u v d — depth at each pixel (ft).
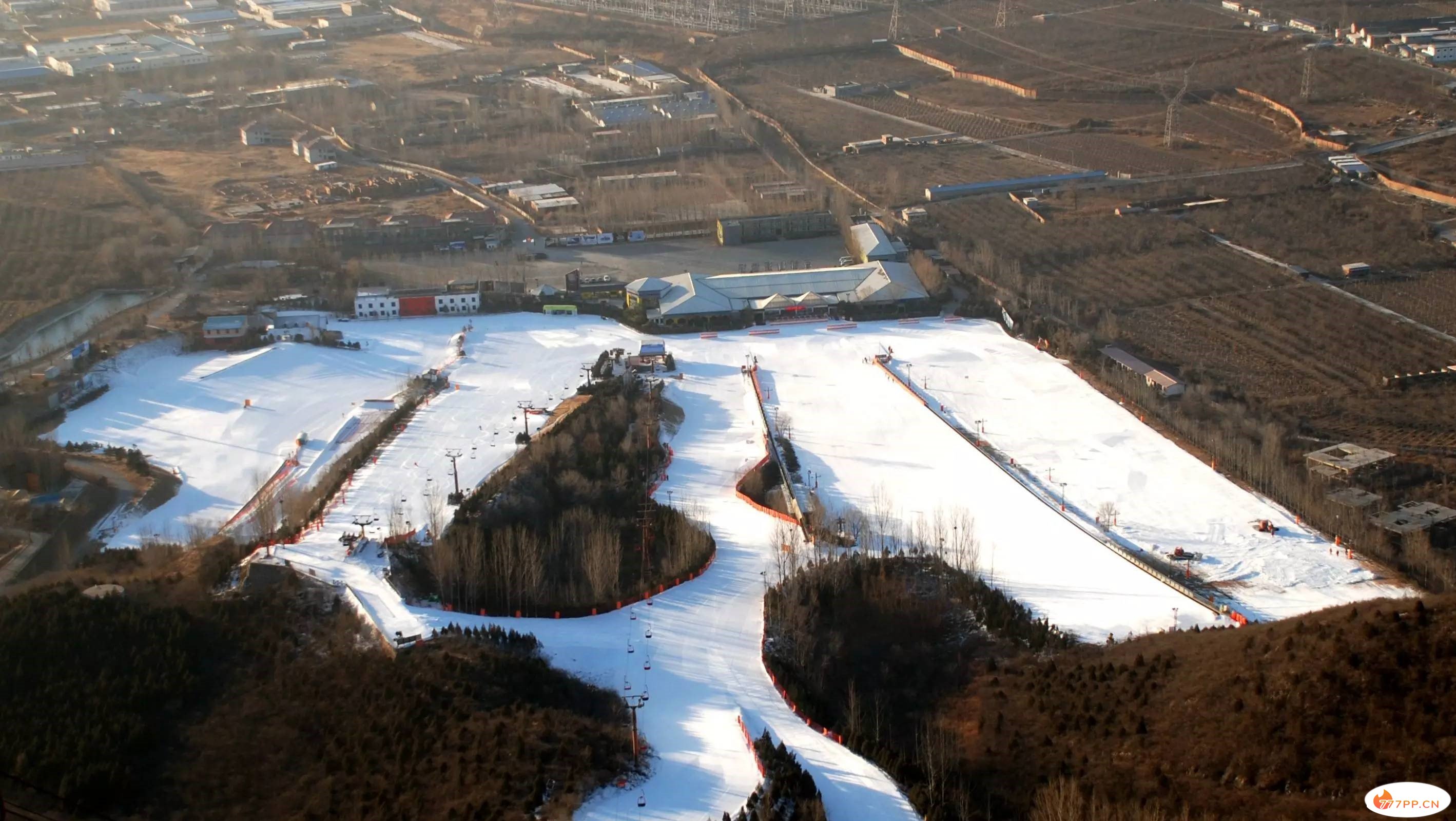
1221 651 652.89
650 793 604.08
